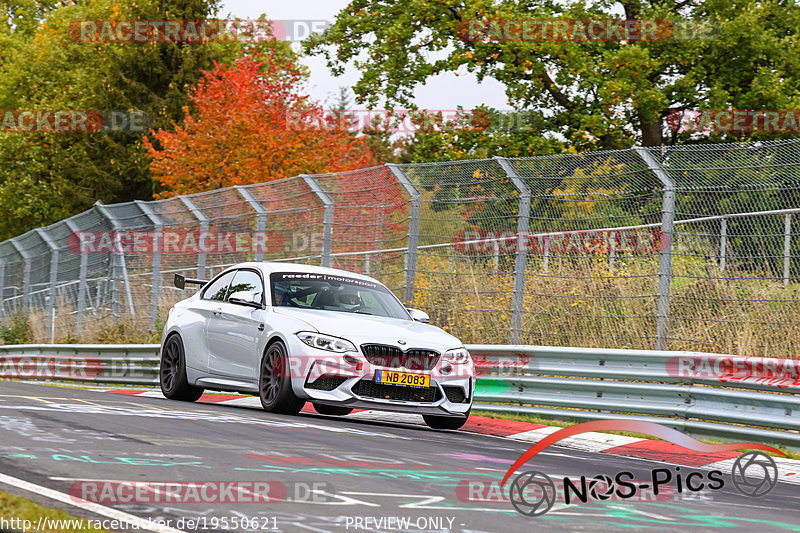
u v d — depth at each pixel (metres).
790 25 79.06
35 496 13.34
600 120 74.88
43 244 75.75
